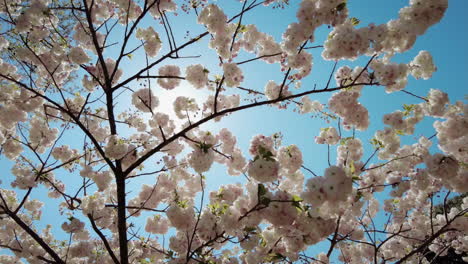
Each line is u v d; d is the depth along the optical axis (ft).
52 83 16.97
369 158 14.05
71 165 17.90
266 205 9.96
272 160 10.44
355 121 13.78
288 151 12.68
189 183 16.80
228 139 14.82
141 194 17.19
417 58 12.23
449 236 19.70
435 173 12.70
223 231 11.73
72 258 17.89
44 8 14.02
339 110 13.87
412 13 10.02
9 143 16.24
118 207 13.32
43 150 17.80
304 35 10.95
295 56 11.57
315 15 10.70
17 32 14.47
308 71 13.29
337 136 14.64
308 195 8.81
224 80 13.17
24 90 15.48
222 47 13.24
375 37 10.28
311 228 10.09
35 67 16.80
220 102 15.52
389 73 11.03
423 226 19.75
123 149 13.35
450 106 13.60
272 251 12.06
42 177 15.60
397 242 19.86
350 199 10.80
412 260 19.58
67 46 14.99
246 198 11.76
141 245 17.88
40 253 16.72
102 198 14.73
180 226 12.72
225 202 13.39
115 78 16.35
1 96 15.10
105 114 18.95
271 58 14.88
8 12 13.85
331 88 11.31
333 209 8.96
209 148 12.25
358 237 17.26
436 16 9.93
